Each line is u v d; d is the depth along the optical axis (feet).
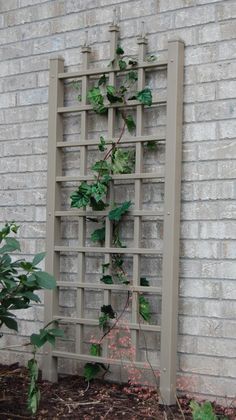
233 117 12.78
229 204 12.75
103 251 13.92
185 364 13.14
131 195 13.94
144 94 13.44
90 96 14.16
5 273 12.23
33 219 15.40
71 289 14.71
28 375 14.70
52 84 14.85
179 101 13.16
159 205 13.58
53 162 14.73
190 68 13.28
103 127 14.44
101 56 14.57
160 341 13.28
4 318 12.62
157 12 13.80
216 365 12.80
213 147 12.95
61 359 14.82
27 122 15.62
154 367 13.23
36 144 15.46
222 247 12.79
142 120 13.69
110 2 14.47
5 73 16.02
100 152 14.49
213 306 12.86
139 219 13.53
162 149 13.58
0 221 15.96
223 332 12.74
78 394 13.58
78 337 14.21
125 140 13.78
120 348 13.83
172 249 12.96
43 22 15.49
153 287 13.25
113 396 13.41
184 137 13.28
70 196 14.14
